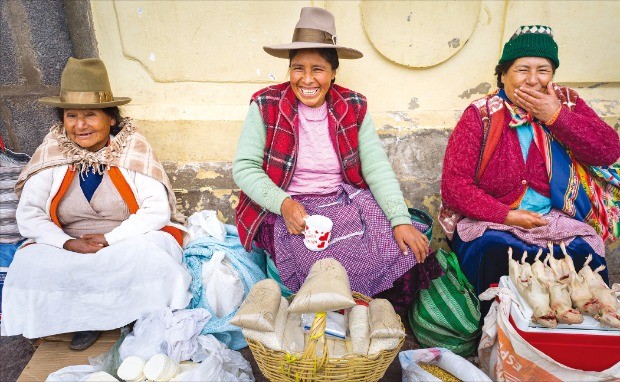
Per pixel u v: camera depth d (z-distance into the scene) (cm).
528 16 260
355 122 221
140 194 224
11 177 224
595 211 217
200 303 220
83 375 182
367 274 189
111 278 200
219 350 192
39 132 277
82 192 219
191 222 255
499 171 213
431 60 266
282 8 256
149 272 203
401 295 205
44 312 197
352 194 216
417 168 275
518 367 169
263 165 219
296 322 172
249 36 261
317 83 208
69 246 204
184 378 164
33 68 263
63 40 265
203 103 274
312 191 222
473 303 203
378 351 154
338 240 196
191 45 262
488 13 259
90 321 204
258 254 250
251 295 169
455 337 205
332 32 205
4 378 203
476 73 273
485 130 213
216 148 274
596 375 162
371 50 265
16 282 194
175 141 272
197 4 253
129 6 253
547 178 214
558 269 179
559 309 159
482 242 206
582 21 262
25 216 208
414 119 274
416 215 240
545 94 206
